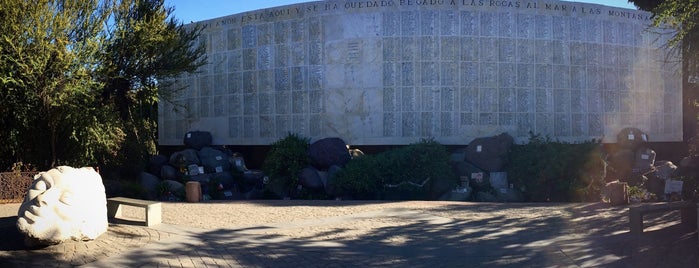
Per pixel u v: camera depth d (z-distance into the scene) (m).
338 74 18.86
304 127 19.23
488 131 18.53
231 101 20.75
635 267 6.40
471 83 18.47
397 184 15.95
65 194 7.70
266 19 19.98
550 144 17.00
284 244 8.06
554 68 19.20
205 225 9.62
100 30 13.66
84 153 14.23
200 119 21.67
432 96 18.36
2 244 7.58
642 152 18.77
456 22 18.42
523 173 16.48
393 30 18.52
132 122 16.91
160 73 15.83
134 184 15.65
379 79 18.53
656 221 9.59
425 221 10.12
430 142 17.03
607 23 20.06
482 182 16.55
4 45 11.94
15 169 13.06
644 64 20.66
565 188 15.98
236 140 20.61
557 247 7.62
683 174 13.80
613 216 10.26
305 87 19.22
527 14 18.94
